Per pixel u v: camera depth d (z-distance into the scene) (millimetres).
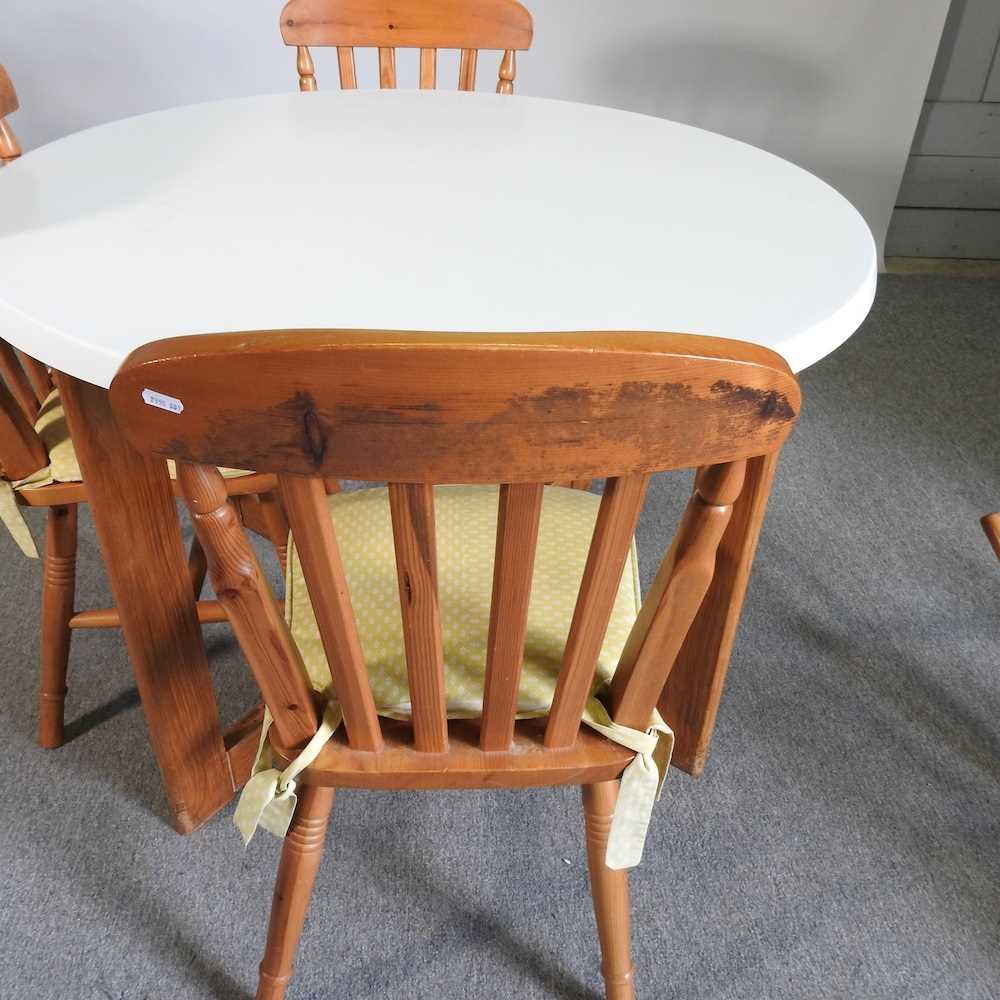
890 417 2111
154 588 1011
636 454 544
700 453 556
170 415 522
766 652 1521
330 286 825
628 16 2336
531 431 520
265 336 487
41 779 1296
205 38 2277
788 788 1308
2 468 1062
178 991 1073
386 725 837
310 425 516
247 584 659
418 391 495
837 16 2344
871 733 1392
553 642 866
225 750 1217
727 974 1098
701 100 2486
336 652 697
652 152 1191
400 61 2377
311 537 601
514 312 790
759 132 2543
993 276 2732
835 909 1164
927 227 2799
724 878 1195
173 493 978
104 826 1238
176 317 771
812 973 1101
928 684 1474
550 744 812
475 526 984
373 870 1194
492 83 2449
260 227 937
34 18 2199
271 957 994
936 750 1370
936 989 1088
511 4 1556
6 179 1051
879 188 2643
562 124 1291
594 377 496
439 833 1239
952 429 2078
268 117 1282
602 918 970
